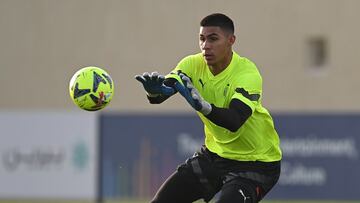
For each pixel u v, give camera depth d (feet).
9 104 268.41
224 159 75.20
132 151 159.74
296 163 157.07
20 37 268.21
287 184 157.28
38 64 267.18
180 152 158.51
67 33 266.16
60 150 163.32
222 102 72.79
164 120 159.02
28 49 267.80
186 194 76.43
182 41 262.47
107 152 160.66
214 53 71.51
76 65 266.16
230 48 72.64
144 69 263.70
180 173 76.59
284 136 157.28
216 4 260.62
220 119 66.64
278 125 157.58
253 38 260.21
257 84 71.05
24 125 164.96
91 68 70.59
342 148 155.84
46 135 163.94
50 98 266.98
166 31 263.08
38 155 164.35
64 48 266.36
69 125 162.91
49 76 266.77
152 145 159.02
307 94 260.21
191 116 158.30
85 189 161.17
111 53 264.72
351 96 258.98
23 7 268.00
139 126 159.63
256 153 74.79
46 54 266.98
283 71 260.01
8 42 268.41
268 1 259.19
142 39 263.70
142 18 263.90
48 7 266.98
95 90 69.62
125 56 264.31
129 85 263.70
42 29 267.18
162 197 76.23
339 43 258.98
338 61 259.60
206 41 71.67
